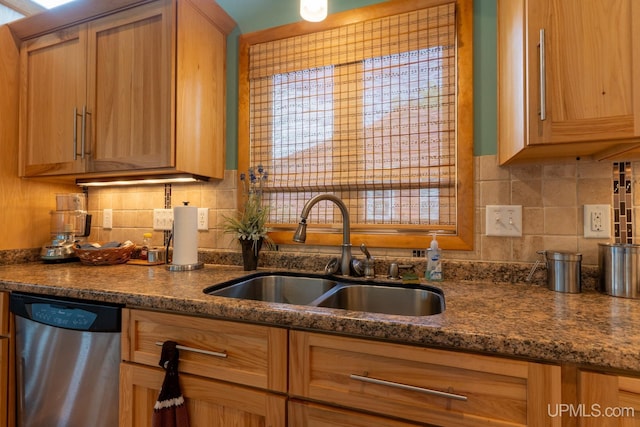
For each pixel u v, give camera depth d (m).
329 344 0.76
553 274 1.04
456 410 0.67
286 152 1.50
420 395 0.70
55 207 1.76
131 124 1.37
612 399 0.59
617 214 1.07
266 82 1.54
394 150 1.34
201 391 0.88
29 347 1.13
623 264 0.95
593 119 0.79
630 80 0.77
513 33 0.99
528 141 0.84
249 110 1.56
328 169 1.43
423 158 1.30
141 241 1.73
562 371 0.62
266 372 0.82
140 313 0.95
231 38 1.61
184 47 1.34
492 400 0.65
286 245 1.48
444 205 1.28
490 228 1.20
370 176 1.37
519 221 1.17
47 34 1.55
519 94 0.93
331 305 1.09
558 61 0.82
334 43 1.42
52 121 1.53
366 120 1.38
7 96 1.57
